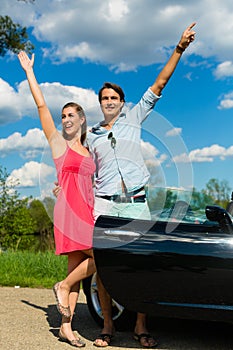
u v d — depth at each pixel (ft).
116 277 13.25
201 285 12.64
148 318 17.17
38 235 42.75
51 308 18.84
